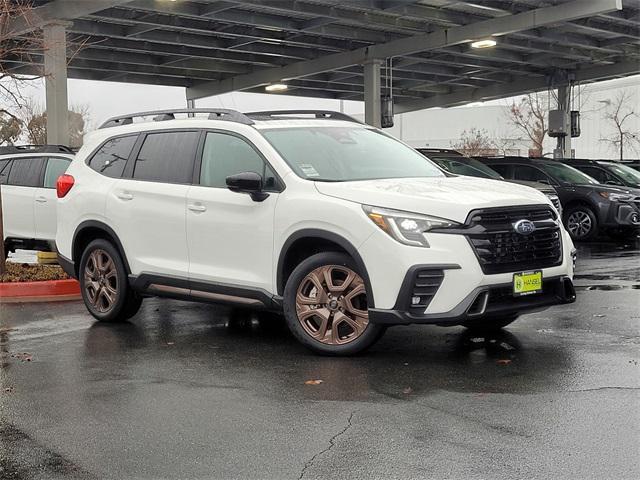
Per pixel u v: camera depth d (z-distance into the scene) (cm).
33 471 431
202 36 2392
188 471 426
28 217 1260
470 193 667
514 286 646
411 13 2138
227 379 608
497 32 2211
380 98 2606
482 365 629
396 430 480
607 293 984
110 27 2189
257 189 698
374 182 693
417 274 625
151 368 648
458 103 3609
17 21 1764
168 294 788
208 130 783
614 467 415
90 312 863
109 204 834
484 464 423
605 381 572
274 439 471
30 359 688
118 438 480
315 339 677
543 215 682
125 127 871
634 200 1734
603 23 2442
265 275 712
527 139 5619
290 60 2811
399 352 680
